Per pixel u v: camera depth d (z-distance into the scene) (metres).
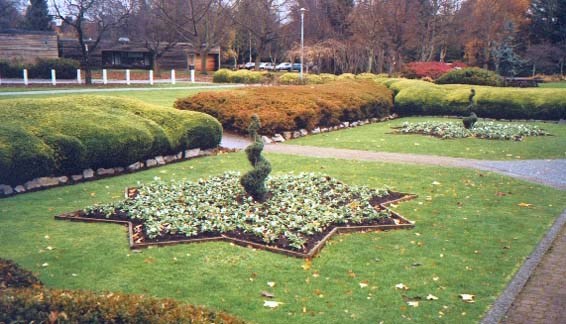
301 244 6.68
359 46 43.88
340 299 5.38
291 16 53.97
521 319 5.07
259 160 8.52
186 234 7.04
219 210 8.00
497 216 8.41
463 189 10.18
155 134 12.21
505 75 44.75
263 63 66.75
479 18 50.03
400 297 5.46
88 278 5.80
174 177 11.01
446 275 6.05
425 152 14.45
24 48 38.31
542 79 41.91
